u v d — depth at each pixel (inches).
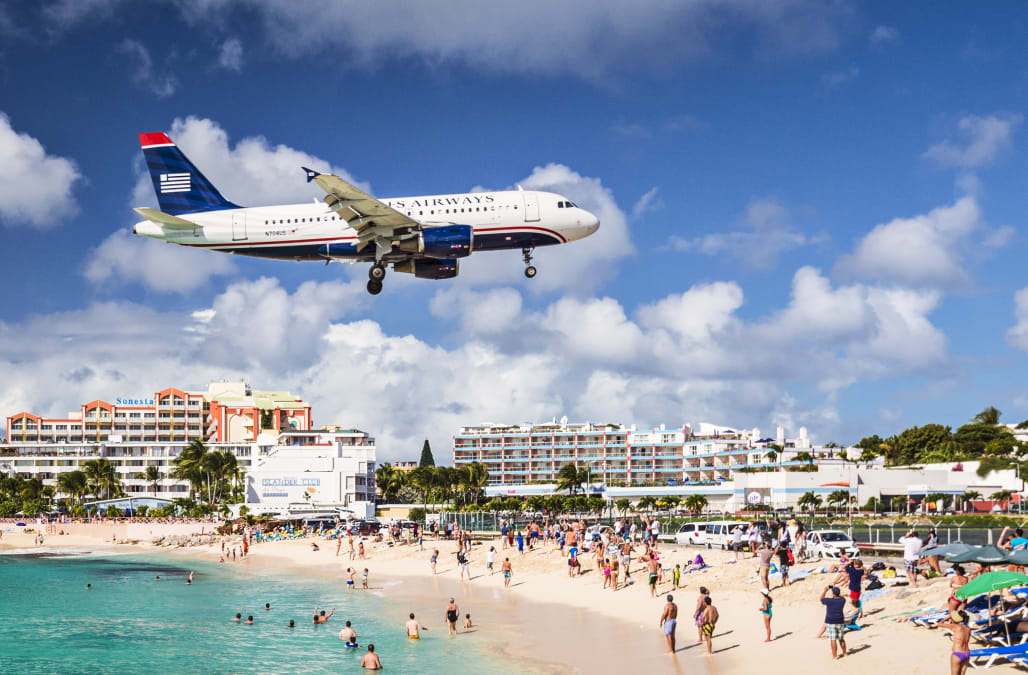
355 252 2100.1
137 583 2874.0
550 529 3026.6
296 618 1989.4
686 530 2522.1
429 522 4498.0
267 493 5354.3
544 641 1537.9
